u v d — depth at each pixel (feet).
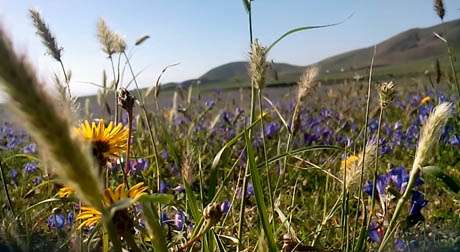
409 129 4.95
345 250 1.51
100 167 1.33
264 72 1.57
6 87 0.49
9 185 3.47
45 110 0.52
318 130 5.07
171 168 3.51
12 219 1.47
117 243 0.66
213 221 1.05
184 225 1.82
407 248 1.75
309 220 2.45
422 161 1.14
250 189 2.62
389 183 2.08
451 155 4.07
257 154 4.18
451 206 2.81
